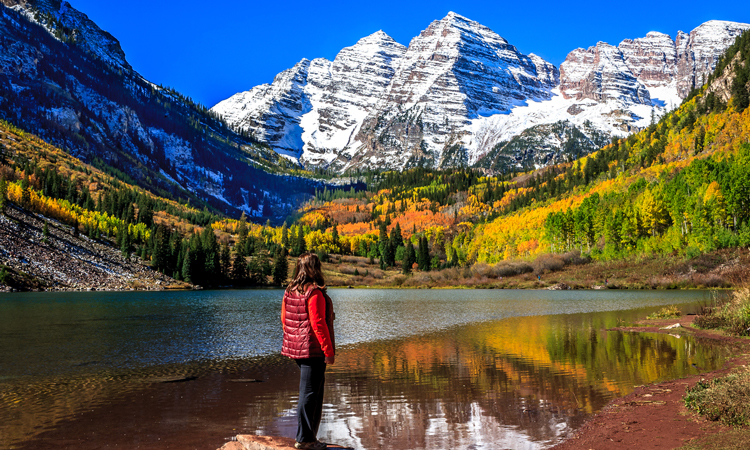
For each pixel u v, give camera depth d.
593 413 10.61
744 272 71.06
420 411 11.28
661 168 161.25
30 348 22.61
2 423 10.41
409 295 85.00
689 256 94.06
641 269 98.19
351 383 14.48
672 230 105.44
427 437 9.30
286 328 6.84
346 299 71.19
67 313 42.53
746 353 17.50
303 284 6.76
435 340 24.38
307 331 6.61
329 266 175.50
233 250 177.88
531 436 9.17
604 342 22.03
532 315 39.12
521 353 19.58
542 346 21.39
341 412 11.30
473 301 62.41
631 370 15.41
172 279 115.62
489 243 171.88
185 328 31.27
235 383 14.80
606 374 14.95
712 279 77.44
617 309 43.38
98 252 112.38
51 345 23.61
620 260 110.94
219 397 12.93
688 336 22.81
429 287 128.62
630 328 27.31
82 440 9.19
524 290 100.50
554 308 46.97
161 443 8.97
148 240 131.00
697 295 61.25
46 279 85.19
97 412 11.38
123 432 9.70
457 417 10.70
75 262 98.62
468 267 148.38
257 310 47.66
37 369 17.33
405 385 14.10
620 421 9.78
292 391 13.68
